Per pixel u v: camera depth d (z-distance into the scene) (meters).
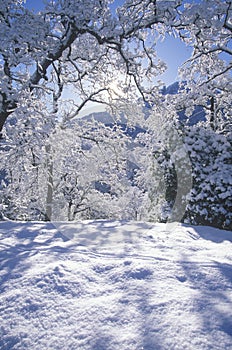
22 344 1.75
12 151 7.75
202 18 7.56
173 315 1.92
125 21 7.77
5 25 6.48
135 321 1.87
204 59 10.90
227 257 3.31
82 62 11.80
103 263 2.89
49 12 7.16
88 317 1.95
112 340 1.70
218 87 11.57
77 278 2.52
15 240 3.83
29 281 2.46
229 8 7.53
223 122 13.05
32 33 6.69
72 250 3.37
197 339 1.68
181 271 2.69
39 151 7.44
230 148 7.27
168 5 7.47
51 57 7.88
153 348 1.62
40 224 5.01
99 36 7.85
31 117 6.62
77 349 1.66
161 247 3.70
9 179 11.18
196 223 6.66
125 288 2.33
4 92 6.43
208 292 2.28
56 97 11.89
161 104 9.78
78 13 6.98
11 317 2.01
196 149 7.22
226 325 1.81
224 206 6.43
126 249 3.52
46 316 1.99
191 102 10.73
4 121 7.47
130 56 8.20
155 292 2.24
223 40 9.23
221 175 6.54
